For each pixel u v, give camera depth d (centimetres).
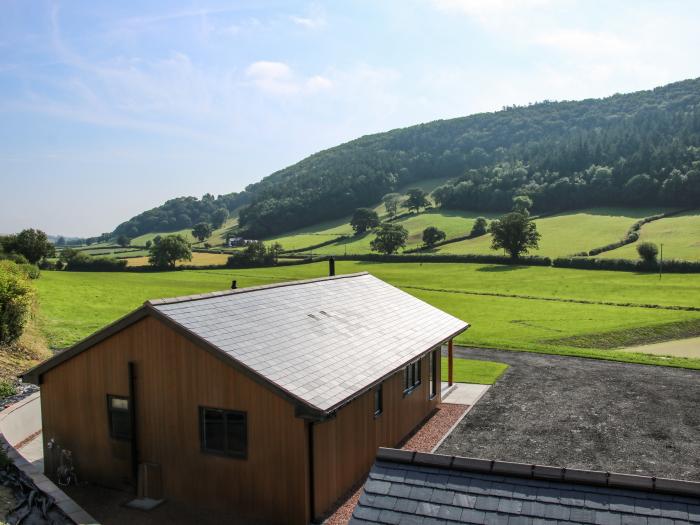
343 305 1847
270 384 1165
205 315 1345
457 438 1781
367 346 1603
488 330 4003
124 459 1371
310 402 1147
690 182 10731
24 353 2270
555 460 1595
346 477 1365
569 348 3253
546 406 2114
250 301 1534
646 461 1578
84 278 6750
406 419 1789
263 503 1223
